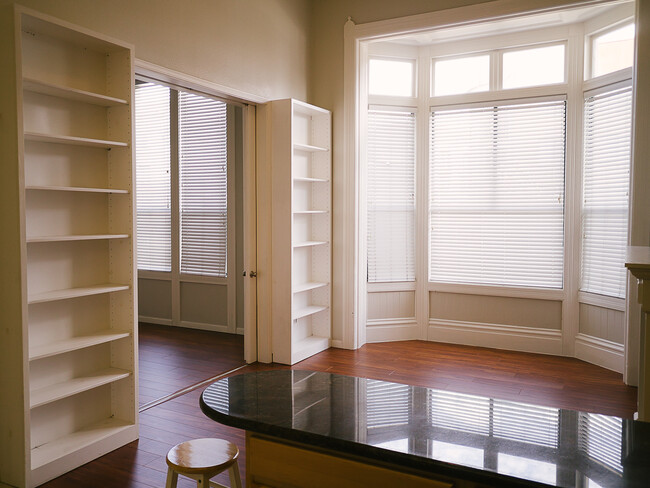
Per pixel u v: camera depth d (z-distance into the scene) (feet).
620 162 15.05
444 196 18.48
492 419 4.14
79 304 10.14
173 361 16.31
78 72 9.87
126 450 10.16
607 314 15.64
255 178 15.72
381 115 18.35
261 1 14.99
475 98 17.76
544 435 3.82
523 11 14.35
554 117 16.84
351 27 16.79
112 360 10.80
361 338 18.06
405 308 18.99
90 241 10.31
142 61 11.10
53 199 9.59
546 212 17.08
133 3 10.96
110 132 10.46
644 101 13.24
